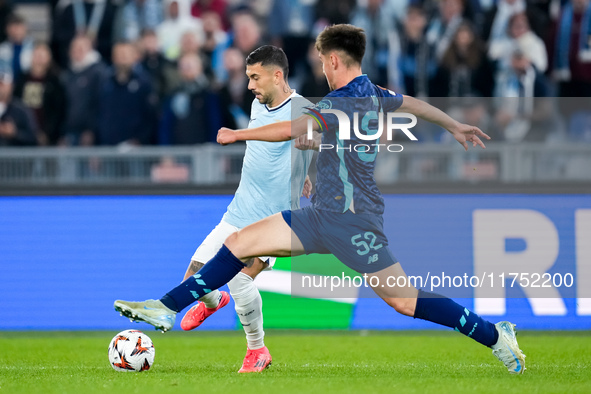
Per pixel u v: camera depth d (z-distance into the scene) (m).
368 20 39.78
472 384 16.12
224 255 16.91
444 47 39.16
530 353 23.02
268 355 19.22
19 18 41.19
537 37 39.28
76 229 30.67
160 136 38.50
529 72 38.56
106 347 25.53
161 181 31.11
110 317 30.58
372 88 17.02
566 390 15.19
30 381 16.98
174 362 21.45
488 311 29.56
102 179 31.55
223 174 31.45
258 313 18.84
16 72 41.03
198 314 19.64
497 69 38.91
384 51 39.38
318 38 17.27
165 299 16.92
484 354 23.27
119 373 18.61
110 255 30.59
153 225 30.58
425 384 16.16
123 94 38.03
